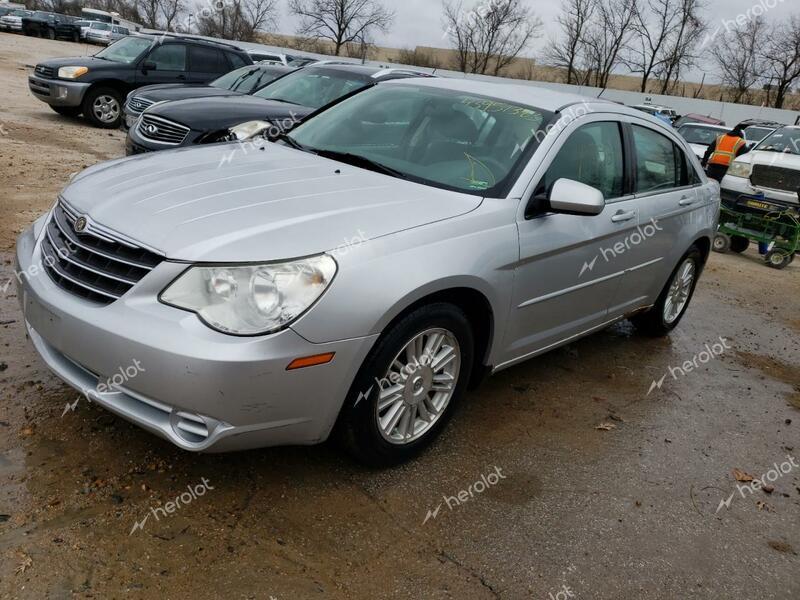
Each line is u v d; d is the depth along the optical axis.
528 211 3.42
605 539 2.89
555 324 3.86
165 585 2.29
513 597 2.49
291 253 2.52
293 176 3.28
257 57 20.56
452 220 3.07
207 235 2.56
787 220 9.23
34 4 68.25
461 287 3.00
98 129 12.10
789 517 3.26
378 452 2.97
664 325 5.38
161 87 9.77
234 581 2.35
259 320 2.43
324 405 2.65
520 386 4.22
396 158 3.67
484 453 3.39
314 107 8.43
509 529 2.85
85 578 2.26
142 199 2.87
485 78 33.56
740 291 7.62
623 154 4.26
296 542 2.57
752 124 19.67
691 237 5.00
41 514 2.51
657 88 47.38
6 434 2.93
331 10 45.00
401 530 2.73
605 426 3.86
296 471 2.98
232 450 2.55
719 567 2.83
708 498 3.32
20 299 3.01
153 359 2.40
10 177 7.51
